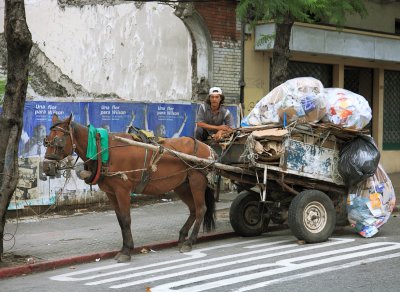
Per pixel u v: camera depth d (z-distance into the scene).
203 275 6.82
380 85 18.00
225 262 7.52
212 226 8.91
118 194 7.84
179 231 9.22
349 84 18.00
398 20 18.25
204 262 7.61
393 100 18.72
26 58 7.67
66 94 15.85
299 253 7.84
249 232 9.53
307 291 5.90
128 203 7.92
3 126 7.67
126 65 14.77
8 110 7.65
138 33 14.61
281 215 9.15
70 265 7.99
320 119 8.68
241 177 8.83
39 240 9.31
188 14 13.23
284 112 8.52
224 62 14.03
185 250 8.47
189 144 8.54
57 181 11.66
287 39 10.70
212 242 9.23
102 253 8.34
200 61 13.80
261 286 6.15
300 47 14.29
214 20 13.78
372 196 8.95
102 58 15.23
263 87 14.74
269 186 8.81
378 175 9.13
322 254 7.72
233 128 9.05
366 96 18.22
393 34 16.67
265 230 9.85
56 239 9.39
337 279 6.36
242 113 14.09
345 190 9.16
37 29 16.47
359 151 8.69
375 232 8.91
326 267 6.95
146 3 14.42
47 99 11.43
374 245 8.30
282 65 10.73
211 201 8.83
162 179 8.19
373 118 18.12
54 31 16.14
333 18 10.60
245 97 14.37
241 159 8.50
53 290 6.52
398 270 6.74
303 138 8.53
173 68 14.14
